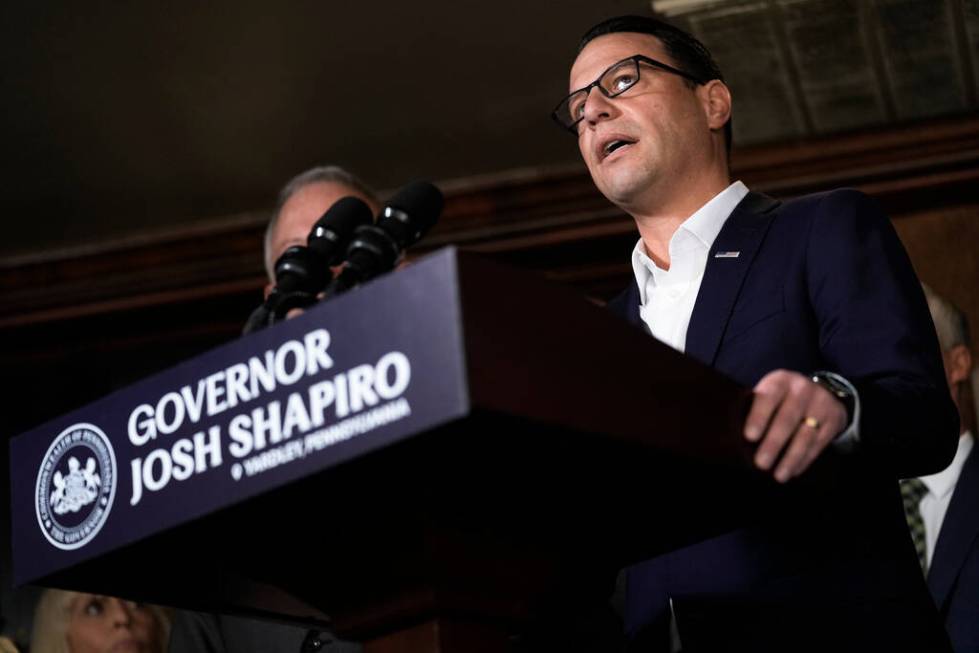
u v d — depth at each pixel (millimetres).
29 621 6578
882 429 2328
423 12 6125
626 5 6074
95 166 6938
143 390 2084
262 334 1927
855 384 2359
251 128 6750
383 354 1778
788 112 6676
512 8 6102
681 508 2166
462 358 1703
